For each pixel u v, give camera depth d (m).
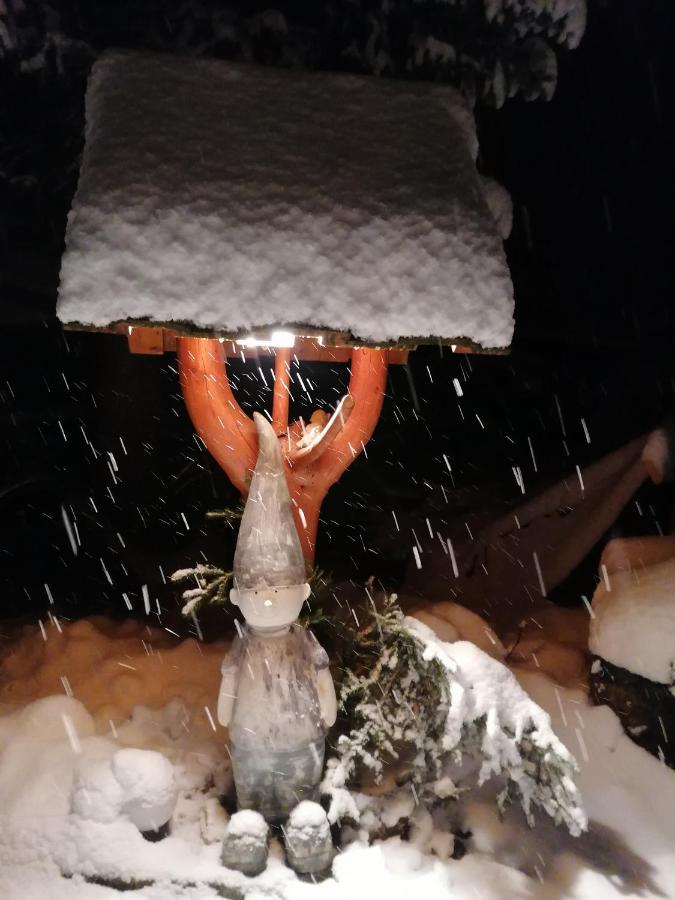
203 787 1.25
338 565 2.44
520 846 1.21
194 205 1.06
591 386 2.65
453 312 1.10
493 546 2.17
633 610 1.41
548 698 1.52
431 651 1.15
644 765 1.37
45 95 1.62
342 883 1.07
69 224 1.05
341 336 1.06
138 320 1.02
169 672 1.55
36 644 1.73
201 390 1.24
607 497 2.03
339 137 1.17
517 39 1.58
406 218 1.12
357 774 1.23
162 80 1.17
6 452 2.31
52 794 1.17
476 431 2.72
